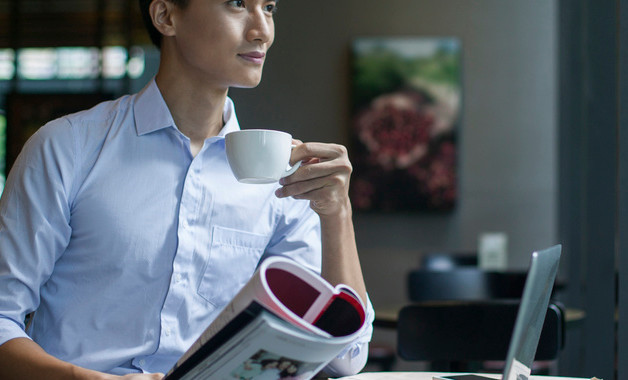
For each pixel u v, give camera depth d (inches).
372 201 197.5
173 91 53.0
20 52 227.1
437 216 198.1
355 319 37.0
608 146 117.7
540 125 197.6
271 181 44.4
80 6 224.2
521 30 198.8
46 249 49.4
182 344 51.5
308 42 198.8
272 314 32.3
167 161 52.5
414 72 197.8
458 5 199.9
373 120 197.5
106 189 50.8
